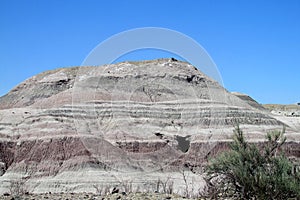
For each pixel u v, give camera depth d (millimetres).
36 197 15945
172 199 14852
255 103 98312
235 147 16547
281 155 15617
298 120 82125
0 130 61531
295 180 14586
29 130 60406
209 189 15703
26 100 94188
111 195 15898
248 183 14750
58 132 57438
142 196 15367
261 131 58938
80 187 42094
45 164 52188
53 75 100812
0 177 50906
